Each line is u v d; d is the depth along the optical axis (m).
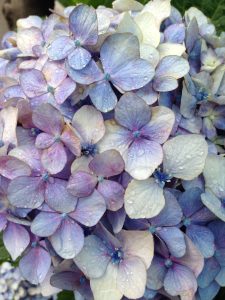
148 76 0.18
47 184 0.17
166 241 0.17
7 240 0.18
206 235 0.18
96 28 0.18
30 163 0.17
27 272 0.18
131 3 0.21
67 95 0.18
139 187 0.17
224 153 0.19
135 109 0.17
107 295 0.17
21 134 0.18
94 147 0.17
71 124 0.17
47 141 0.17
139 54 0.18
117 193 0.17
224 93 0.19
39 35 0.21
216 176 0.18
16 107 0.18
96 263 0.17
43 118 0.17
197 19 0.22
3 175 0.17
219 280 0.18
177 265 0.18
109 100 0.18
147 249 0.17
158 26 0.20
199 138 0.17
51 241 0.17
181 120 0.18
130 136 0.17
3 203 0.18
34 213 0.18
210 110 0.19
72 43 0.18
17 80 0.19
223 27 0.28
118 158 0.17
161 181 0.17
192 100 0.18
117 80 0.18
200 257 0.17
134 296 0.17
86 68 0.18
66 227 0.17
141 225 0.17
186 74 0.18
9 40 0.22
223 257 0.18
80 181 0.17
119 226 0.17
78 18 0.18
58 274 0.18
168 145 0.17
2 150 0.17
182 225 0.18
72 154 0.17
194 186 0.18
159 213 0.17
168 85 0.18
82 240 0.17
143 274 0.17
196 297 0.18
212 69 0.19
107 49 0.18
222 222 0.18
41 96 0.18
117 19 0.19
